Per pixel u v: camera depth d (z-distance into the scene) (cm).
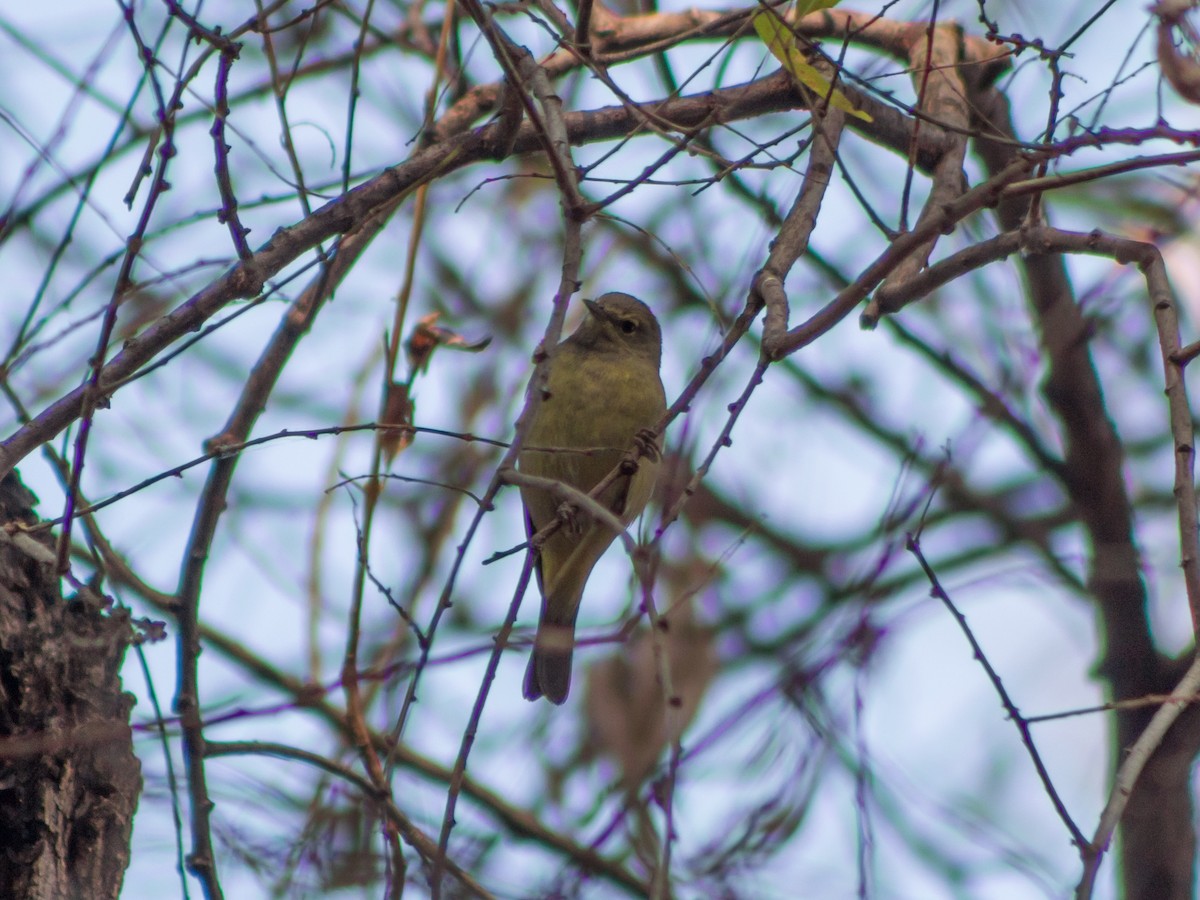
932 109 995
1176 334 736
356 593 966
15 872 721
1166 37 775
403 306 992
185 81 723
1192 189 970
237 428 851
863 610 1009
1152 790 913
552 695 1110
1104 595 1000
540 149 967
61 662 759
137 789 774
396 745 683
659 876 494
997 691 634
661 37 1077
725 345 786
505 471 655
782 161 848
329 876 1000
